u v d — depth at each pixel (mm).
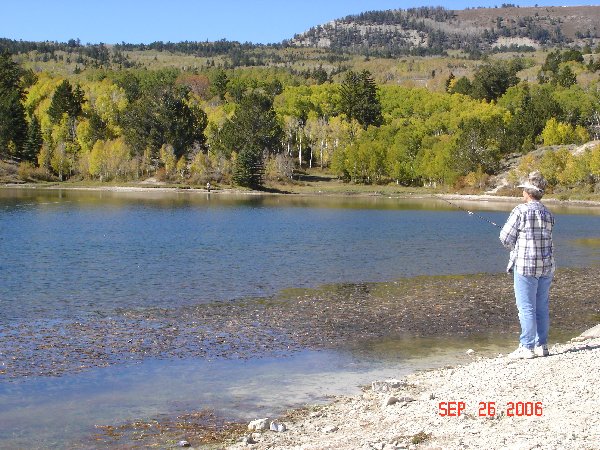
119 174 141250
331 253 39312
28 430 11594
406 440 9656
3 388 13875
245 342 18172
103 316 21266
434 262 35938
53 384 14211
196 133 154250
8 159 142000
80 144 150125
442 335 19297
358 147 147875
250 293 25922
